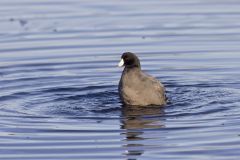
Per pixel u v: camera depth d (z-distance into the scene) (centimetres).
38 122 1462
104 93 1692
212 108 1531
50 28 2261
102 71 1898
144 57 2003
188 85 1758
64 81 1811
